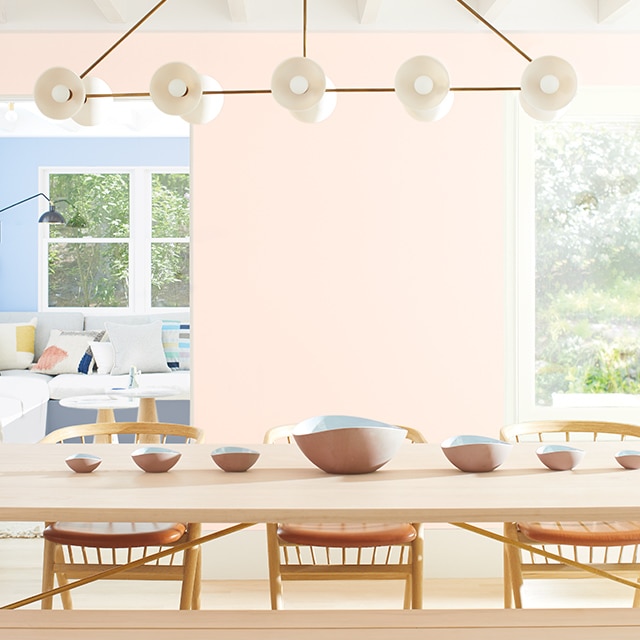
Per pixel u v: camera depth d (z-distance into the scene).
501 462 2.25
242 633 1.77
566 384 4.11
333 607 3.47
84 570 2.53
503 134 4.02
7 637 1.74
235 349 3.97
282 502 1.86
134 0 3.93
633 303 4.13
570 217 4.10
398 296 3.99
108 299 8.24
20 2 3.89
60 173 8.21
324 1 3.94
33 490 1.99
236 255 3.97
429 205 4.00
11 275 8.10
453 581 3.86
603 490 1.99
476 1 3.94
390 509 1.79
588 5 3.97
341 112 3.98
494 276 4.01
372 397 3.98
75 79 2.35
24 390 6.25
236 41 3.97
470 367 4.00
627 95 4.04
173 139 8.16
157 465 2.23
